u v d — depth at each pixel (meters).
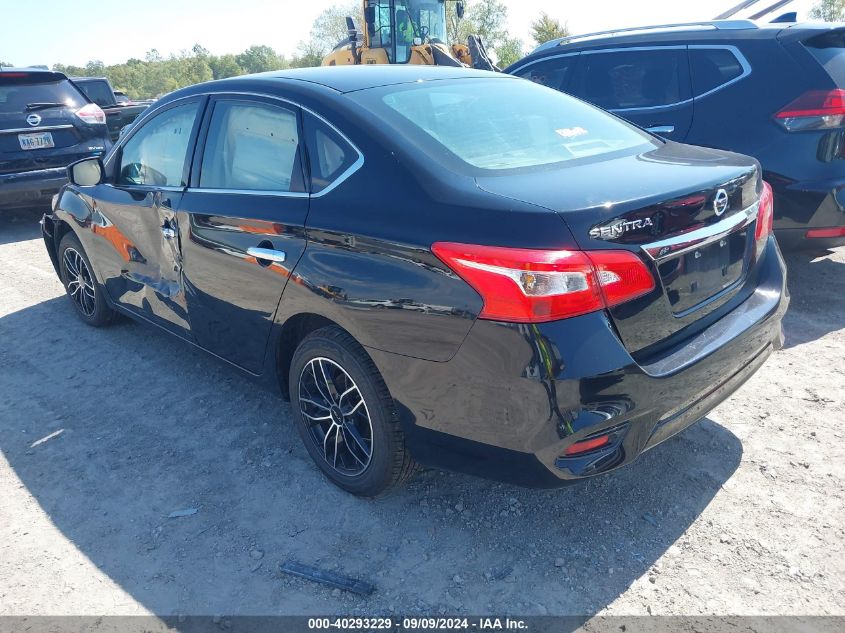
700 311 2.46
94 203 4.22
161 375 4.11
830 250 5.73
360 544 2.64
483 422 2.27
